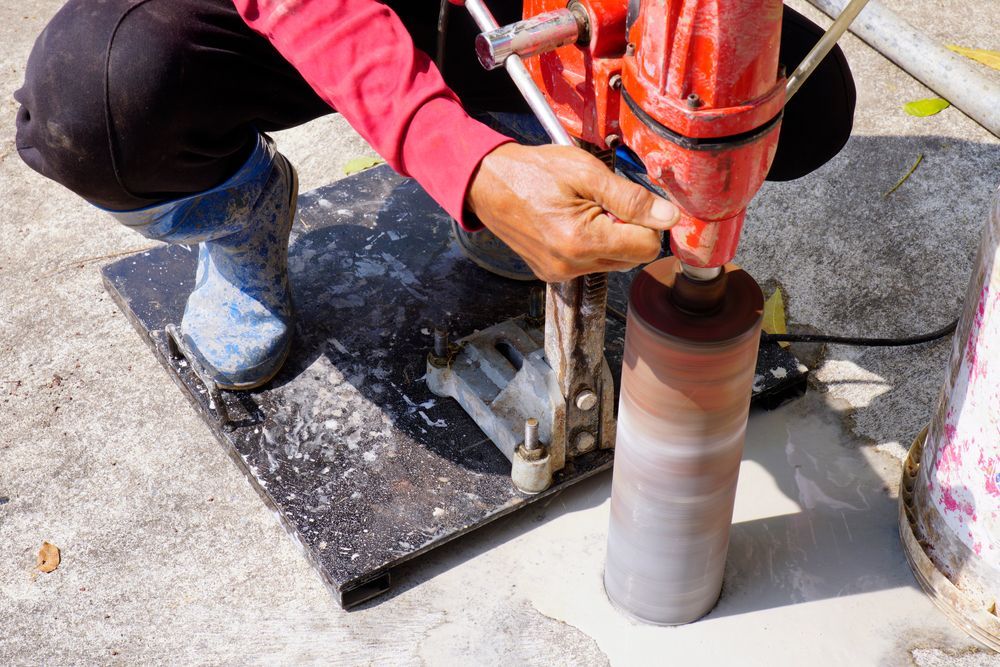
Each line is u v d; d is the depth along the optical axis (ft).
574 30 3.52
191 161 4.55
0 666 4.57
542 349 4.99
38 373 5.88
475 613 4.74
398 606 4.77
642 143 3.38
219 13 4.31
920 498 4.77
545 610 4.75
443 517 4.89
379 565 4.67
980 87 7.07
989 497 4.24
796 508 5.17
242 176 4.90
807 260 6.42
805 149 5.46
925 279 6.28
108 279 6.11
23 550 5.03
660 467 4.02
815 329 6.03
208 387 5.21
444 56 4.58
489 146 3.43
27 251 6.64
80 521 5.15
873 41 7.55
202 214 4.93
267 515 5.16
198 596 4.83
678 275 3.76
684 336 3.66
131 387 5.80
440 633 4.66
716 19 3.00
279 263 5.43
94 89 4.21
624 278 6.25
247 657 4.59
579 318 4.53
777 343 5.80
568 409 4.85
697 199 3.35
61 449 5.48
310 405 5.40
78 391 5.78
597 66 3.58
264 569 4.93
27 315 6.22
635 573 4.49
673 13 3.07
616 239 3.20
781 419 5.61
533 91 3.39
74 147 4.34
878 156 7.10
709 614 4.72
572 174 3.25
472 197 3.48
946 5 8.34
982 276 4.14
